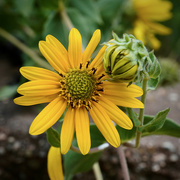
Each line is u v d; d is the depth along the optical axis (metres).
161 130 0.26
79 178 0.34
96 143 0.27
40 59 0.38
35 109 0.38
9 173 0.34
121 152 0.26
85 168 0.29
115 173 0.34
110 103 0.21
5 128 0.35
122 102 0.21
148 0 0.39
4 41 0.47
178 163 0.33
